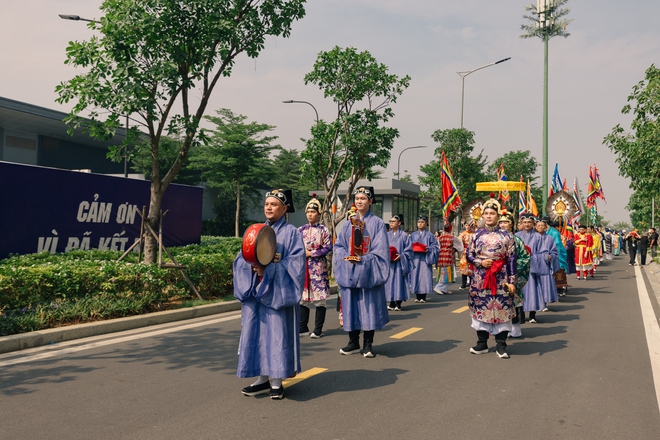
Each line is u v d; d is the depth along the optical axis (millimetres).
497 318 6664
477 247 6809
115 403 4840
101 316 8250
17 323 7156
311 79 15531
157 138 10438
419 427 4312
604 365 6332
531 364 6367
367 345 6668
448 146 29922
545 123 23766
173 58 9891
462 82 29031
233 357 6559
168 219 19297
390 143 15766
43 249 14227
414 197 36406
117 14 9336
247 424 4348
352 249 6434
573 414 4652
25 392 5141
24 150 44938
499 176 19375
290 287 4820
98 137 9836
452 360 6547
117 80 9328
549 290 10656
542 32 23766
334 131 15688
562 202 15195
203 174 51125
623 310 10820
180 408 4719
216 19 10016
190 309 9359
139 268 9164
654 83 15297
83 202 15383
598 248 24109
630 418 4566
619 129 16016
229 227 52000
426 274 12180
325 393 5188
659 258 26312
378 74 15344
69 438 4043
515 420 4496
